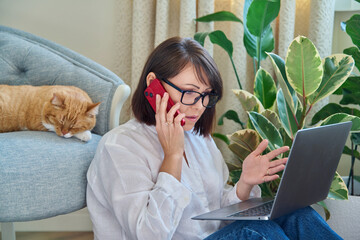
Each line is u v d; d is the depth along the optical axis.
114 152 1.05
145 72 1.13
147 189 1.01
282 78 1.33
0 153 1.14
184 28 1.92
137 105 1.15
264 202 1.13
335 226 1.53
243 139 1.49
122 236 1.08
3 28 1.77
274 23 1.99
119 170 1.02
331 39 1.90
